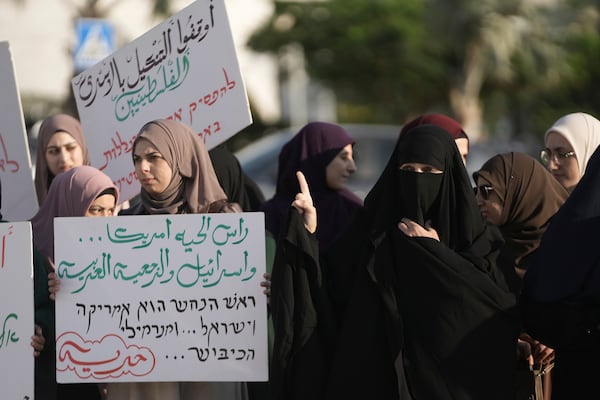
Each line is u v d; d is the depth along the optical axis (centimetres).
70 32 3875
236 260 838
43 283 888
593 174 795
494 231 860
